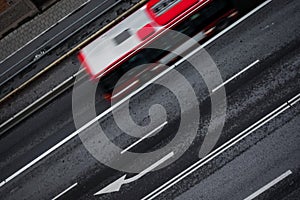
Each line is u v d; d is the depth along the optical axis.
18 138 22.58
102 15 23.52
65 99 22.69
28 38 24.23
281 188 18.72
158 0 20.69
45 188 21.30
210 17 21.08
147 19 20.67
